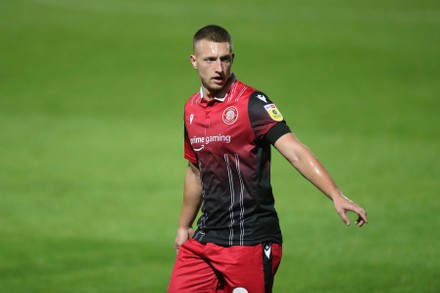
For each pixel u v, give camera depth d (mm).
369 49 94875
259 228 20531
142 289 32594
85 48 96438
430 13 112938
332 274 33719
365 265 34750
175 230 42031
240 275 20516
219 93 20422
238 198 20531
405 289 31156
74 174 54094
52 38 100312
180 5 118062
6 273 34969
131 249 38750
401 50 94375
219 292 21453
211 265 21078
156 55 93812
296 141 19594
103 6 116938
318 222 42188
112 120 70688
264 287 20641
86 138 64312
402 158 56406
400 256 35781
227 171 20453
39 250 38562
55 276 34562
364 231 40125
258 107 19922
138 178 53094
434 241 37969
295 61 91000
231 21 108562
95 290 32531
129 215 44875
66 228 42375
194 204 22594
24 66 89938
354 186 49219
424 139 62562
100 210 45906
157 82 83938
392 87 80938
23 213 45219
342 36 100562
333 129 66625
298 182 51062
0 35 101500
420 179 50500
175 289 21328
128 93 80125
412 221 41531
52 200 47906
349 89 80500
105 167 55844
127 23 107188
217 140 20297
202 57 20188
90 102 77125
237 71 87500
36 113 73125
